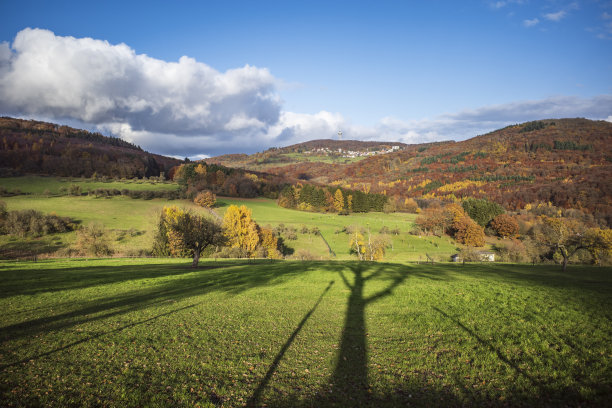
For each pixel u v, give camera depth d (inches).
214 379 379.6
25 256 2486.5
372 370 408.8
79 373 380.2
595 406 304.3
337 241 4005.9
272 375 393.7
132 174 6466.5
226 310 719.7
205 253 2677.2
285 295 896.9
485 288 885.8
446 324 579.5
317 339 531.5
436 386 361.1
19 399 316.2
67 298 832.3
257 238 3132.4
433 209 4940.9
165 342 497.0
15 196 4224.9
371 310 724.0
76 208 3909.9
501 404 318.0
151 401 322.3
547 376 369.1
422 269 1429.6
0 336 510.3
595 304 676.1
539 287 898.1
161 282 1104.8
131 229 3275.1
